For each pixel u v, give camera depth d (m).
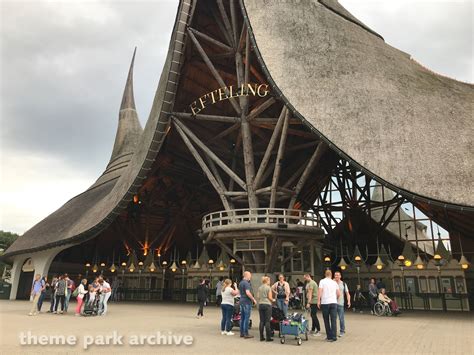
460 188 16.77
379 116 19.09
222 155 29.64
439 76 23.98
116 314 17.38
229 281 11.05
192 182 34.94
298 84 20.02
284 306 11.59
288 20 22.27
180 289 32.47
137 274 33.62
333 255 33.69
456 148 17.89
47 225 36.97
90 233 29.09
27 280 36.31
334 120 19.05
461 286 22.19
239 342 9.42
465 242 28.70
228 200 22.94
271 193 20.84
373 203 34.12
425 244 37.34
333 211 36.22
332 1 28.02
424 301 22.94
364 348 8.64
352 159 18.12
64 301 18.23
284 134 20.58
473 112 19.61
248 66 22.42
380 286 20.12
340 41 22.20
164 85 24.94
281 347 8.74
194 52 25.62
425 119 19.00
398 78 21.09
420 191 17.03
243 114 22.59
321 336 10.52
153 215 38.09
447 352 8.17
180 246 40.72
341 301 11.03
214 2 24.23
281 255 25.16
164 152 30.28
